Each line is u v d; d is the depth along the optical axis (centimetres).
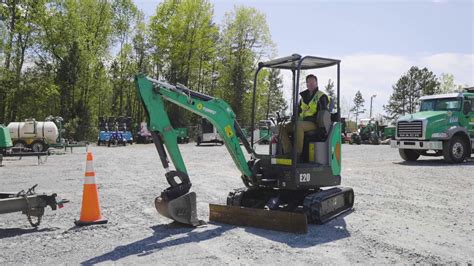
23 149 2180
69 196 949
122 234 626
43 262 502
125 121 3838
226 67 5175
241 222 681
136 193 986
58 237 610
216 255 525
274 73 5128
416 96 7200
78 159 2008
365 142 4491
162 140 666
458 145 1744
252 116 779
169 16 4828
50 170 1490
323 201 703
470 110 1795
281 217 639
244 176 750
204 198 934
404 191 1029
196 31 4856
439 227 671
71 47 4103
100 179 1234
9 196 681
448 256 522
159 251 543
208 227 669
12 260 509
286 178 704
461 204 865
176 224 684
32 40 3891
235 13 5122
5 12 3628
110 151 2719
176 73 4944
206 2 4850
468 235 623
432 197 945
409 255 525
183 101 668
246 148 745
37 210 664
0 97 3691
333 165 749
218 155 2261
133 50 5081
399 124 1811
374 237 609
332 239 599
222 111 709
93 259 512
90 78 4394
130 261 504
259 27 5088
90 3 4444
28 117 3828
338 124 766
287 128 742
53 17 4000
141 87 637
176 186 664
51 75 4100
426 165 1662
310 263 494
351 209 806
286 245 567
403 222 706
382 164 1717
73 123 3934
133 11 4866
